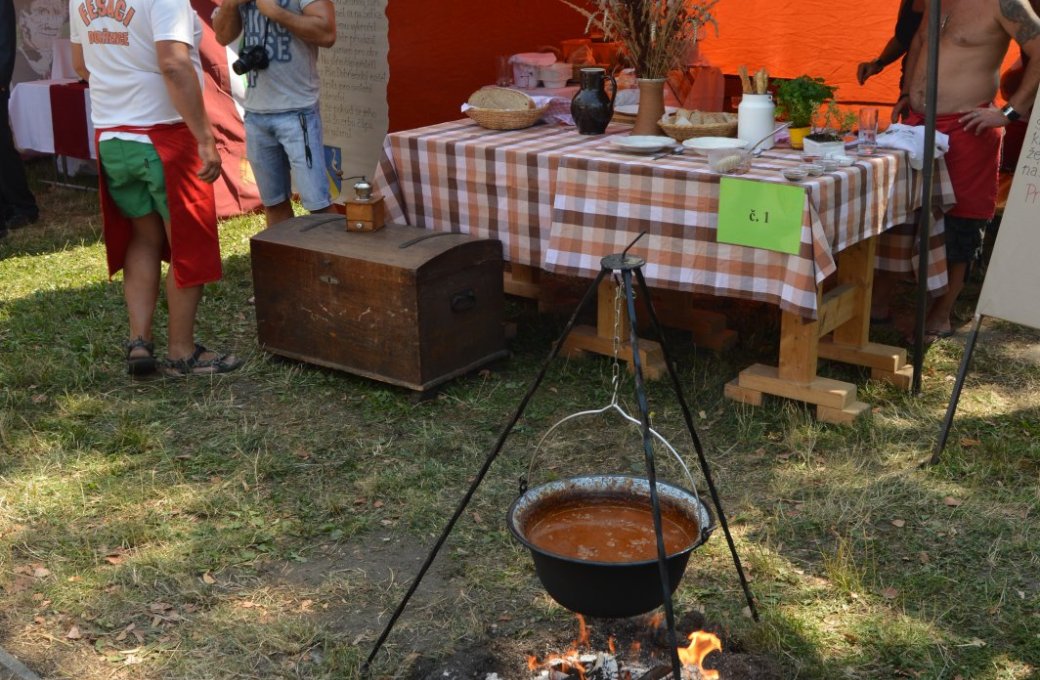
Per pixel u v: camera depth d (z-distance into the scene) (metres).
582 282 5.96
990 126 4.71
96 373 4.92
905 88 5.28
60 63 9.09
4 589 3.29
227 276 6.31
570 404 4.54
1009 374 4.77
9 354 5.17
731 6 7.54
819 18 7.29
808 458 4.02
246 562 3.43
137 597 3.24
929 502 3.68
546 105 5.29
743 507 3.69
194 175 4.59
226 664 2.92
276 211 5.75
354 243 4.68
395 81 6.81
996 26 4.71
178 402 4.64
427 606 3.16
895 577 3.25
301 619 3.11
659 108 4.81
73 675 2.89
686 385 4.68
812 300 3.94
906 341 5.16
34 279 6.46
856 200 4.16
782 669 2.81
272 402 4.62
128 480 3.96
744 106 4.55
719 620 3.00
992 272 3.79
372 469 4.03
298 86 5.38
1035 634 2.96
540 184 4.58
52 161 9.74
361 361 4.68
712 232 4.14
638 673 2.75
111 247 4.71
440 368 4.59
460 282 4.59
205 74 7.39
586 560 2.34
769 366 4.59
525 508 2.58
